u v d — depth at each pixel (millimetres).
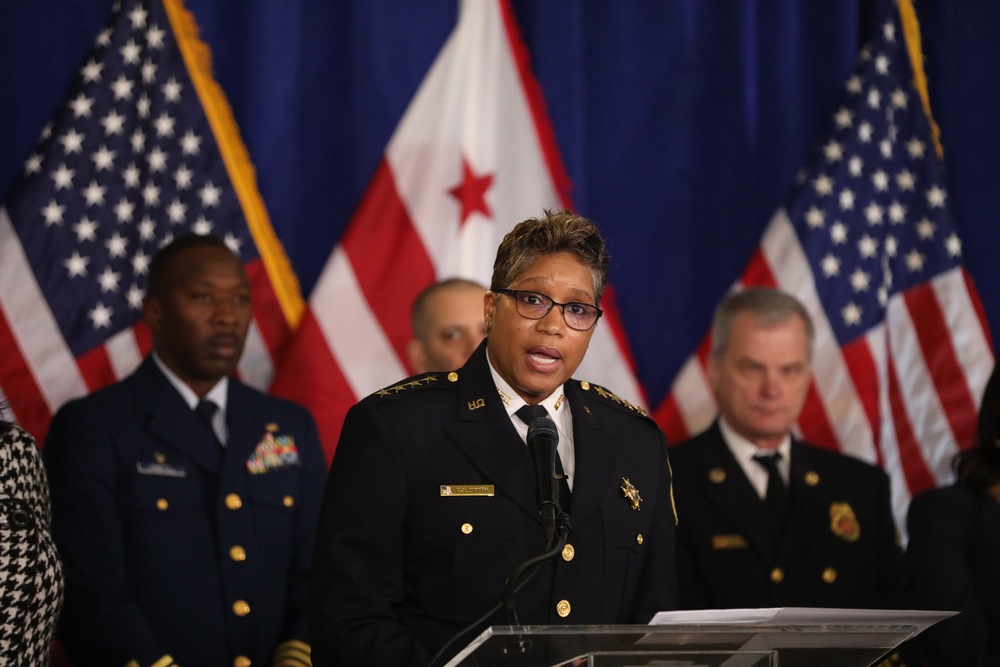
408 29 18969
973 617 12969
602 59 19719
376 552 8641
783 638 7508
